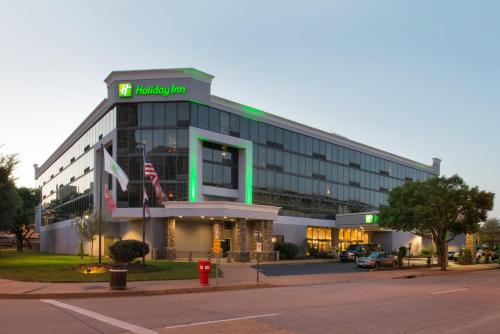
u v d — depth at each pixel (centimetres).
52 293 1789
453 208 3984
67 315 1307
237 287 2214
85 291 1848
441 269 4066
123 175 2870
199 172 4625
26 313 1345
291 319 1284
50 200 7662
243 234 4500
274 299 1755
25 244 10444
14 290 1873
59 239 6681
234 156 5094
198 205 4319
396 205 4350
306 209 5888
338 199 6438
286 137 5719
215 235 2281
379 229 6562
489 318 1368
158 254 4453
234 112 5041
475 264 5256
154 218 4512
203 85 4750
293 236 5650
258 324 1194
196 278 2495
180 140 4600
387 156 7512
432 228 4244
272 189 5428
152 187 4553
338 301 1711
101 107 5125
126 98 4684
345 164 6650
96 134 5347
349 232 6656
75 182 6131
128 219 4719
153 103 4678
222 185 4916
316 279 2748
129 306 1518
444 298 1858
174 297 1820
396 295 1945
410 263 4862
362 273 3356
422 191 4206
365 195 6956
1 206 3803
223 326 1152
